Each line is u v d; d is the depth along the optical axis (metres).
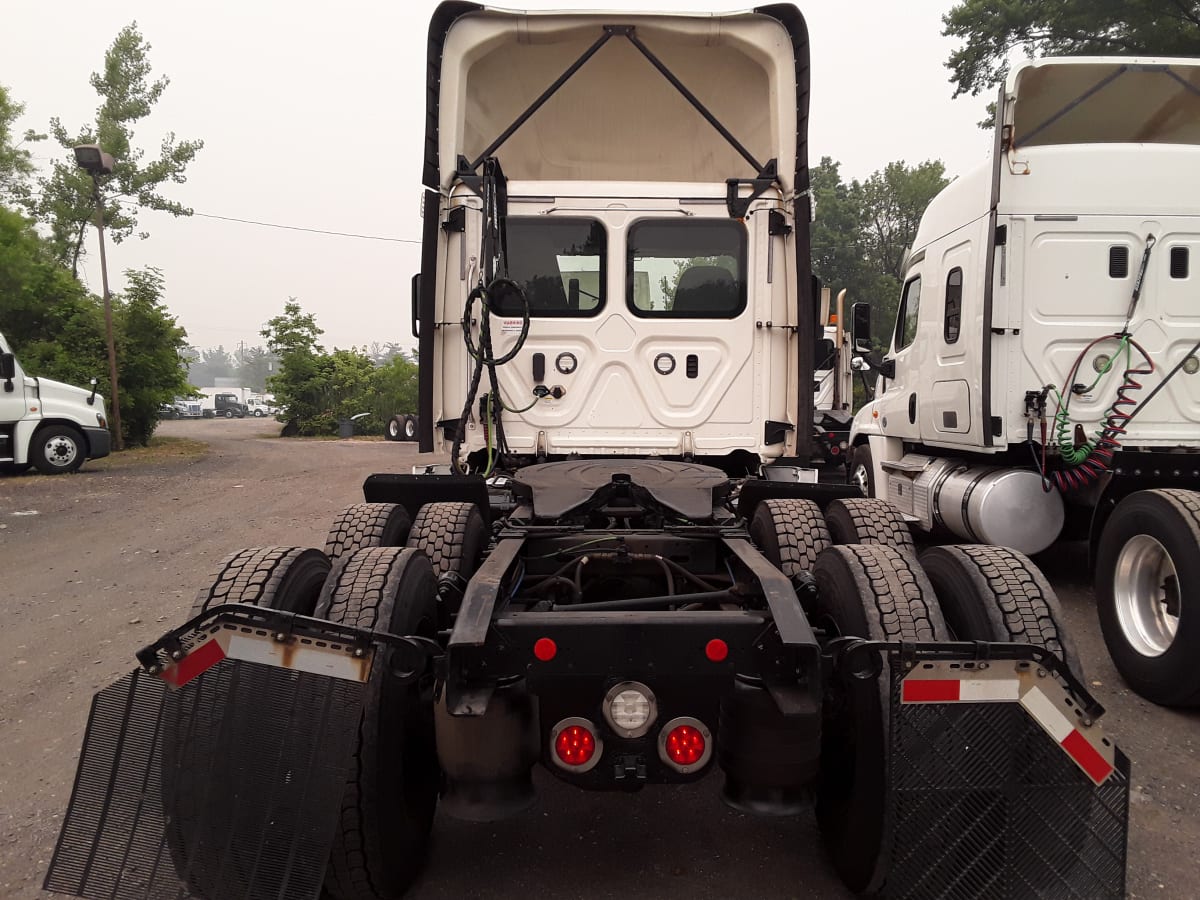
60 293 22.28
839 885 2.90
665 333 5.45
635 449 5.47
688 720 2.47
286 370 33.75
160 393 22.80
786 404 5.50
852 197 47.94
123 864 2.29
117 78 28.75
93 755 2.32
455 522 3.92
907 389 7.98
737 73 5.77
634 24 5.36
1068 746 2.31
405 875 2.79
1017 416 6.07
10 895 2.81
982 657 2.31
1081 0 21.02
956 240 6.83
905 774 2.32
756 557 3.10
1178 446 6.00
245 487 13.84
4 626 5.90
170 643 2.33
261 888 2.29
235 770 2.33
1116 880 2.32
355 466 17.73
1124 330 5.98
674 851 3.12
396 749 2.58
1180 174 5.99
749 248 5.41
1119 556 4.83
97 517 10.65
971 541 6.84
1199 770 3.71
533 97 5.96
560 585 3.58
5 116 22.84
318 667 2.36
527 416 5.47
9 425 14.95
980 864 2.33
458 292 5.41
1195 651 4.17
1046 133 6.65
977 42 23.28
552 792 3.58
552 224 5.44
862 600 2.67
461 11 5.32
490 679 2.51
